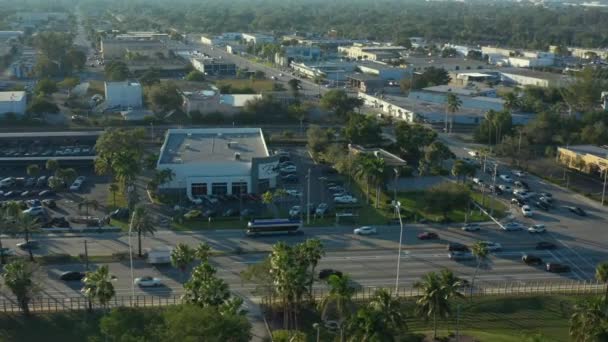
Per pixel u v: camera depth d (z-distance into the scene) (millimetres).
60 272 118812
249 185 166625
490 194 169625
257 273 104125
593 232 145625
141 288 113188
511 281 119688
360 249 132875
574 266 127375
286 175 179500
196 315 81688
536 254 132625
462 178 181250
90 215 148000
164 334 82562
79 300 108125
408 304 108500
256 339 97062
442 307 94375
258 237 137750
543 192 172500
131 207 150250
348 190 170500
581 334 85812
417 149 198750
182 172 164625
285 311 99562
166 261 122625
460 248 131750
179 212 151375
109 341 94375
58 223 141000
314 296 110500
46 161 185000
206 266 93562
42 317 102875
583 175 188875
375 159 157125
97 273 97000
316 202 160625
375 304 85750
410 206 158625
